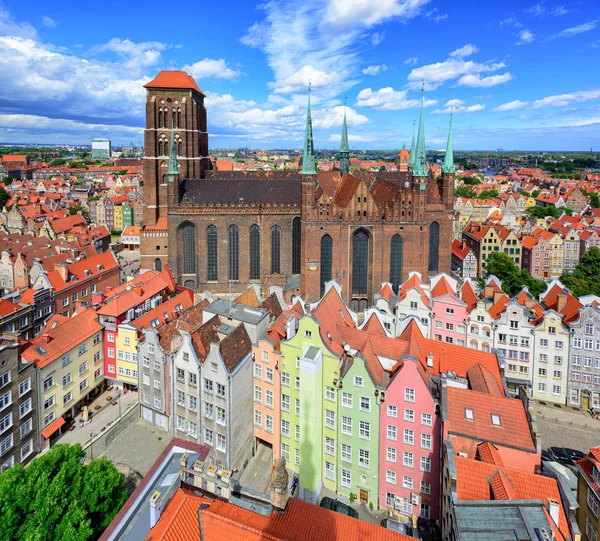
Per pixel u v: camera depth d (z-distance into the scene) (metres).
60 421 73.69
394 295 104.56
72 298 115.19
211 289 123.25
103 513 45.91
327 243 108.38
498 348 89.19
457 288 99.69
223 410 62.44
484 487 42.69
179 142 139.50
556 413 84.62
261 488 62.72
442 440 52.34
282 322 71.31
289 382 63.00
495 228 181.75
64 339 76.25
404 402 55.97
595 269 139.38
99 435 71.62
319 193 121.19
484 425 52.22
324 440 62.34
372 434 58.62
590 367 84.75
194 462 44.50
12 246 137.62
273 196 122.94
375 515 59.12
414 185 108.19
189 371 65.50
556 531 37.59
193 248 122.19
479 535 36.78
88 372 81.38
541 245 168.25
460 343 90.31
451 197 120.06
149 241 139.38
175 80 137.62
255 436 69.38
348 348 62.03
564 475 47.66
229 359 62.06
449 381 57.94
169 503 38.00
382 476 59.12
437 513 56.03
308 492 61.97
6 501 42.69
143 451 68.88
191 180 125.62
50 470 46.72
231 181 125.81
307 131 103.75
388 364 62.00
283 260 123.19
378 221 107.25
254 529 34.31
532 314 90.50
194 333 66.69
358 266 111.50
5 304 95.25
